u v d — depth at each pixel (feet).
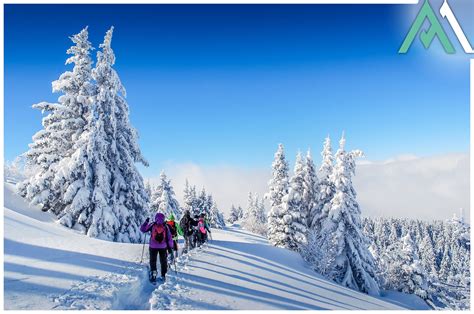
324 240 84.12
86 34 75.51
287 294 31.07
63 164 68.03
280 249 72.23
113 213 67.36
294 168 115.55
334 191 98.48
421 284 106.83
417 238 340.80
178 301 23.36
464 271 249.96
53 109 73.56
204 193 212.43
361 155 94.89
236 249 56.13
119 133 75.77
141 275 29.89
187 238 48.78
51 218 66.44
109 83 74.08
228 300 25.17
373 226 362.74
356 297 43.75
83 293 22.90
